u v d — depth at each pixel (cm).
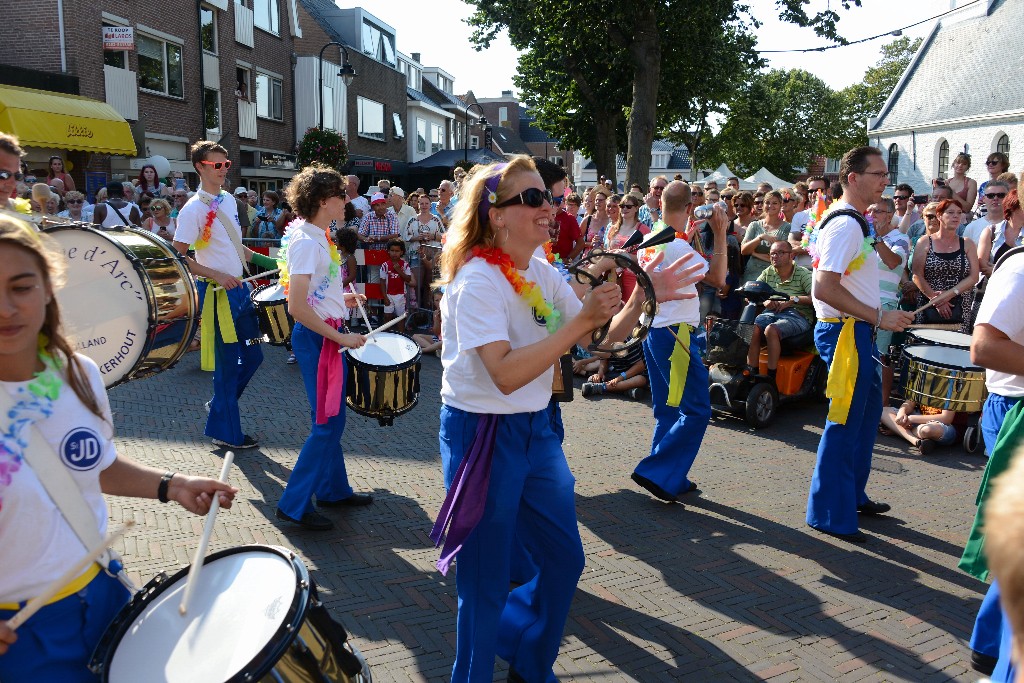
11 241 174
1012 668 231
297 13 2802
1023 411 285
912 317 401
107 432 199
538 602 284
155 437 595
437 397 746
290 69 2694
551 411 274
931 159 3138
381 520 454
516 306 251
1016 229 645
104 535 195
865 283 422
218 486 215
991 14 3147
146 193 1282
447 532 252
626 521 462
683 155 5825
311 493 432
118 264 309
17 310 172
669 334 470
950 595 379
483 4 2089
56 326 188
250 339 554
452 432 259
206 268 522
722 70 2261
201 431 613
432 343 961
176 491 214
